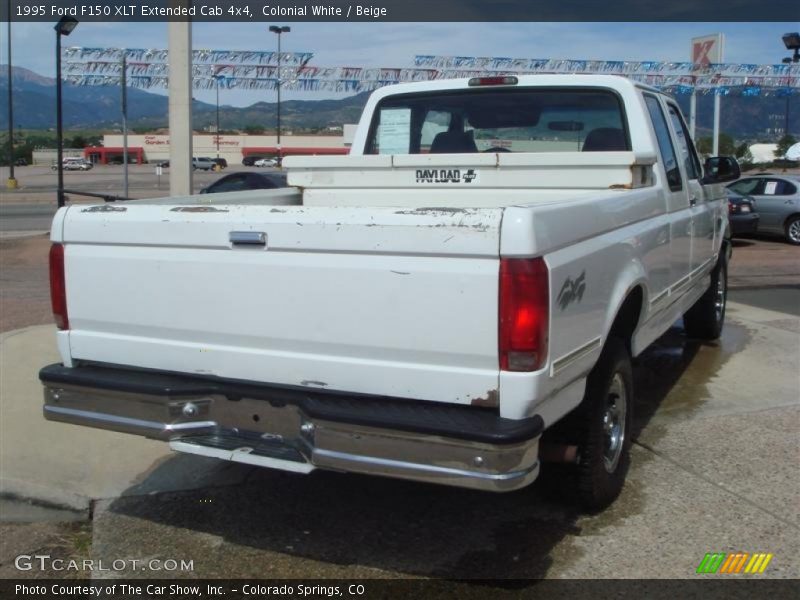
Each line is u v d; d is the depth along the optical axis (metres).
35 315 9.27
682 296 5.89
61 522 4.51
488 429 3.07
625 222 4.15
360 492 4.63
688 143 6.16
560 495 4.18
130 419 3.77
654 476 4.70
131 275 3.77
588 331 3.62
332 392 3.45
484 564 3.81
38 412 5.87
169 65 8.02
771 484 4.57
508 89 5.51
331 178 5.15
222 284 3.57
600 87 5.19
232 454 3.54
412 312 3.23
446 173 4.82
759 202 17.80
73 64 23.23
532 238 3.05
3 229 21.81
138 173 62.81
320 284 3.38
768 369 6.89
